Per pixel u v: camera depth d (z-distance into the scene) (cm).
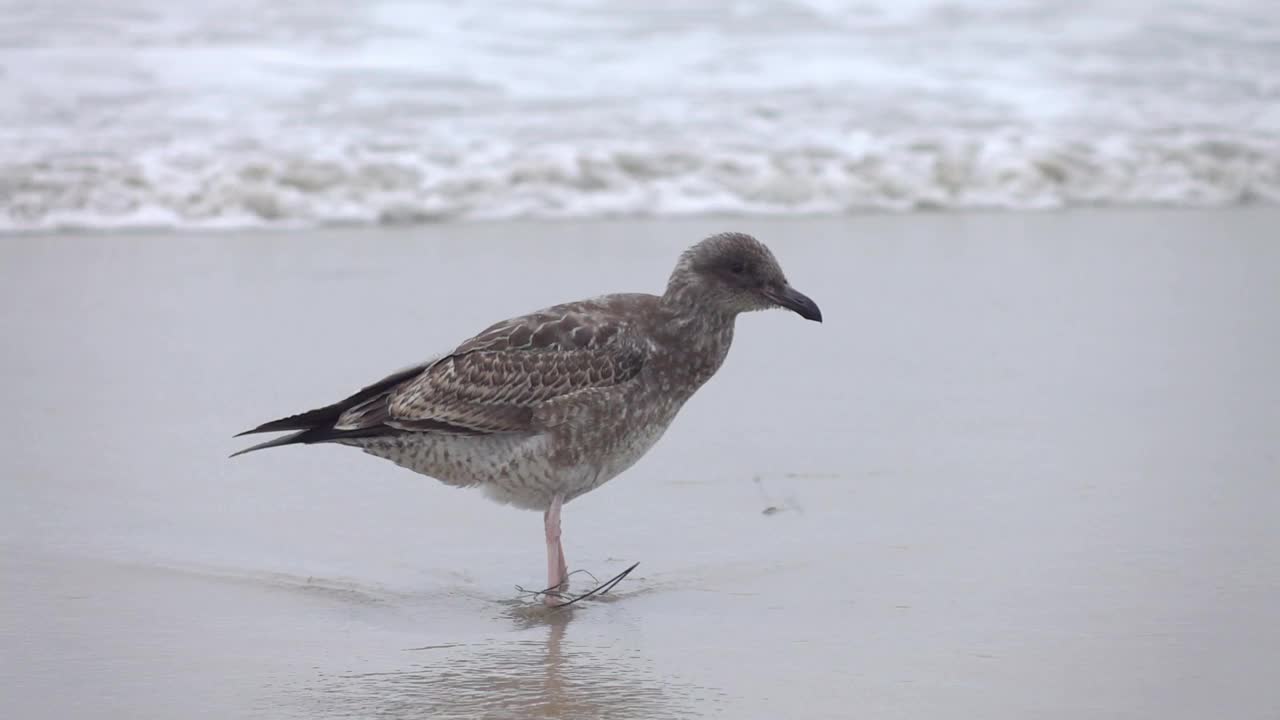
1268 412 1522
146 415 1513
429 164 2525
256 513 1278
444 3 3484
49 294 1947
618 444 1137
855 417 1519
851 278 2077
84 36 3106
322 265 2111
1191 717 883
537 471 1127
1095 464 1373
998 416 1518
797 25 3500
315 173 2456
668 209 2472
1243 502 1270
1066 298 1988
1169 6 3731
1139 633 1009
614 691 939
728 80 3066
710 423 1508
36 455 1399
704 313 1144
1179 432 1462
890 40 3409
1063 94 3073
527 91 2933
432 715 903
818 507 1280
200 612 1073
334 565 1172
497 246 2219
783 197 2536
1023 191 2623
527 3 3538
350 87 2892
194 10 3347
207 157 2481
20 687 938
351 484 1358
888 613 1061
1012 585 1103
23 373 1638
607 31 3372
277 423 1127
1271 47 3438
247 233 2306
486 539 1237
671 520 1262
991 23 3572
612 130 2720
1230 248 2289
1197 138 2820
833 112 2895
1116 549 1168
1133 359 1712
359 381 1614
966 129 2834
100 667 973
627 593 1112
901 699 918
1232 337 1806
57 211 2323
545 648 1014
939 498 1295
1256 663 957
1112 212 2556
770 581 1128
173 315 1864
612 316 1141
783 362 1714
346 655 1001
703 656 995
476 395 1116
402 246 2223
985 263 2177
